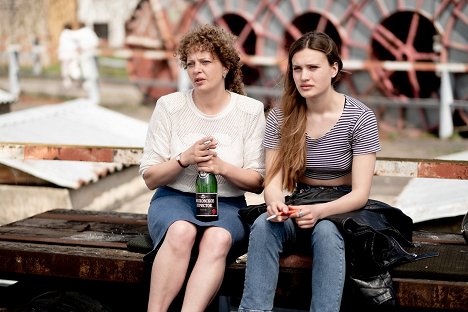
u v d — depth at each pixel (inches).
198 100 277.0
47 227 308.3
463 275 241.6
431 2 845.8
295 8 919.7
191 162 262.5
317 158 262.7
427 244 272.5
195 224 256.5
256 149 275.1
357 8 886.4
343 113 260.4
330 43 256.7
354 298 252.1
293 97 264.1
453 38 840.3
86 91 1060.5
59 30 1264.8
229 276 260.7
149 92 1011.9
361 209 254.2
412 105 840.3
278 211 244.8
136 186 523.5
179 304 270.2
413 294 242.2
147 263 263.3
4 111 622.8
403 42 970.1
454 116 868.0
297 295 253.0
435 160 293.0
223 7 965.2
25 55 1266.0
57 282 292.8
